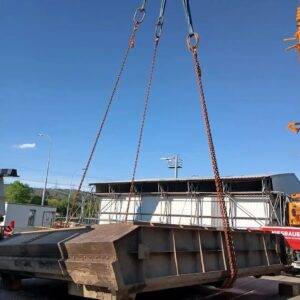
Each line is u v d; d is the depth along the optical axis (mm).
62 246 7441
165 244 7531
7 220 46750
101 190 51250
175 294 10586
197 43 10297
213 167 9453
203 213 41375
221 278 8758
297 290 11234
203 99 9914
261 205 37125
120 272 6391
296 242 20875
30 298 9039
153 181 45219
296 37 19969
